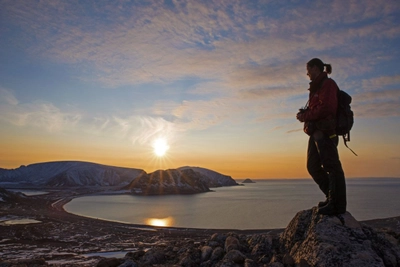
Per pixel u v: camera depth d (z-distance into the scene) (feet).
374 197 494.59
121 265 18.30
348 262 14.60
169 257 20.71
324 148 17.02
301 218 18.89
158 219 259.60
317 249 15.53
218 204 417.28
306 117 17.20
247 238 21.81
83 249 124.57
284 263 16.83
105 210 340.59
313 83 17.24
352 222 16.84
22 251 119.34
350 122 16.72
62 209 321.93
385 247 16.03
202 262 19.36
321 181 18.57
